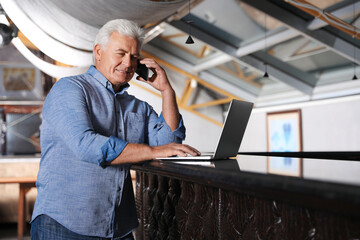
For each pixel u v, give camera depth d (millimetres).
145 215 2363
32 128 9109
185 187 1749
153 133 1696
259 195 868
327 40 6680
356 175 877
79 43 5027
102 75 1482
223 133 1511
